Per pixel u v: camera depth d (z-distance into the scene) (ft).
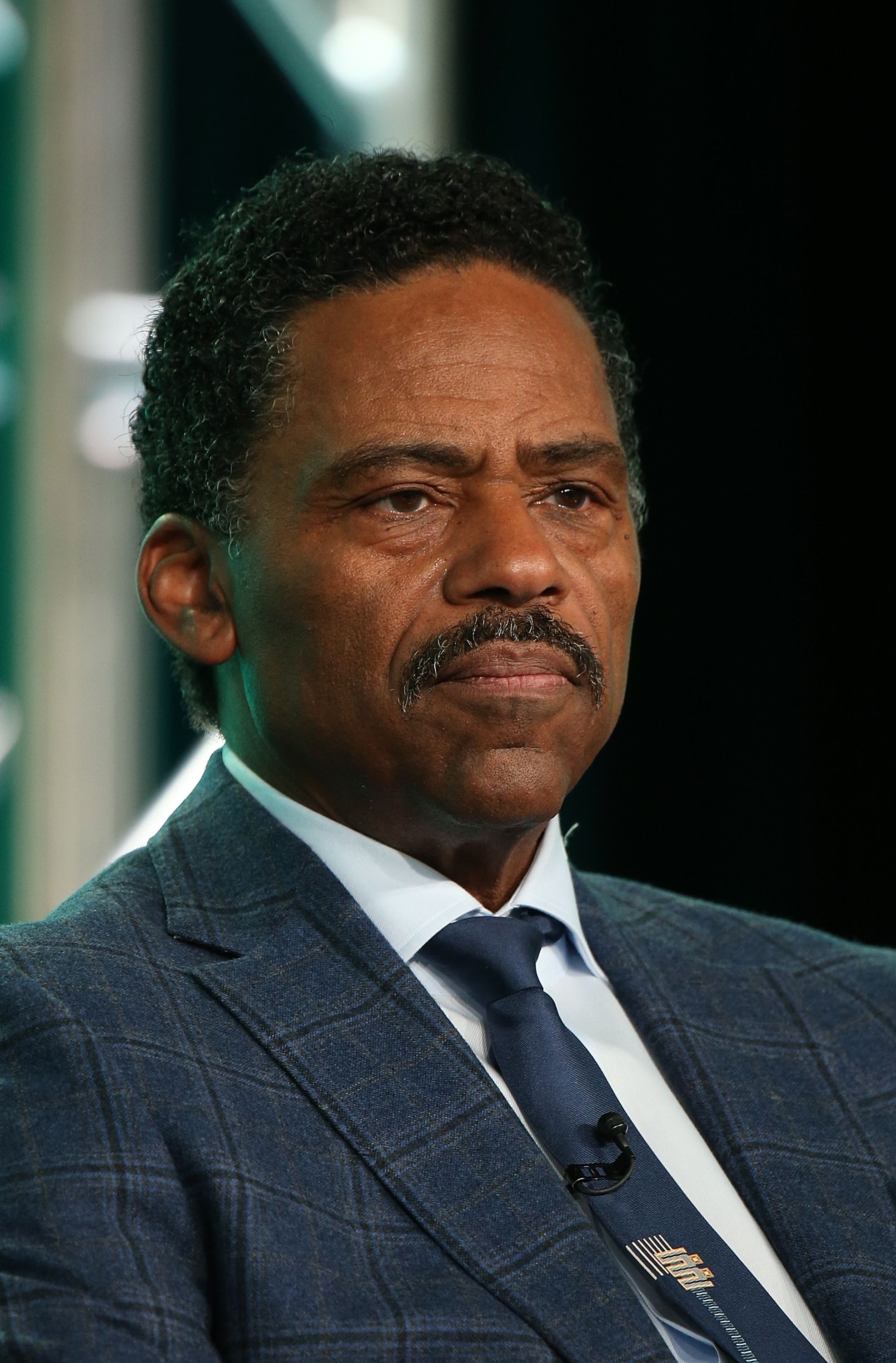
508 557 18.08
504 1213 16.61
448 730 18.22
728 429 37.55
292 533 18.97
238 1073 17.28
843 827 35.91
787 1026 21.01
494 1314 15.92
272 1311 15.51
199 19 37.68
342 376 18.99
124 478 36.58
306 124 38.09
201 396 20.43
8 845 35.37
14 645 35.88
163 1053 17.13
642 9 38.50
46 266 36.52
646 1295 17.12
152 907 19.29
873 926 35.42
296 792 20.07
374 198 20.04
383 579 18.45
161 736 36.17
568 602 18.84
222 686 21.24
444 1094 17.40
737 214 37.73
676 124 38.22
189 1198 16.26
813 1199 18.71
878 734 35.68
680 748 37.24
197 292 21.18
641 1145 18.28
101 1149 16.22
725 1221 18.45
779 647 36.70
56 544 36.11
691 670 37.37
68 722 35.76
